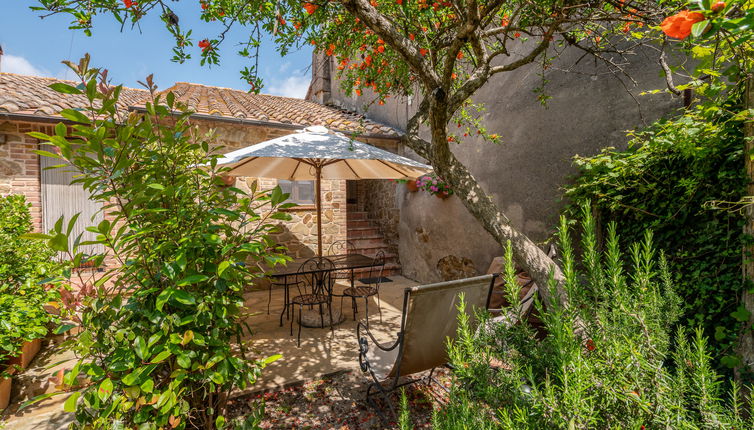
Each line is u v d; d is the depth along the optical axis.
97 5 1.97
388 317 4.86
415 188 6.82
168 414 1.51
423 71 2.66
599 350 1.11
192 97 7.03
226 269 1.62
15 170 4.88
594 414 0.98
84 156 1.42
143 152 1.56
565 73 4.01
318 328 4.42
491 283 2.54
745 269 2.07
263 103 8.30
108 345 1.51
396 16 3.26
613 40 3.53
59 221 1.33
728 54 1.89
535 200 4.36
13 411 2.59
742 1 1.03
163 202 1.67
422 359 2.47
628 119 3.40
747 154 2.00
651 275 1.23
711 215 2.44
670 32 1.01
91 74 1.44
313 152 3.54
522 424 1.08
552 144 4.15
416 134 3.38
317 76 10.06
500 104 4.86
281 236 6.46
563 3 2.85
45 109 4.76
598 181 3.11
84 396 1.42
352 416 2.61
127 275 1.57
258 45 2.79
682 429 0.95
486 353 1.32
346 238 7.41
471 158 5.37
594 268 1.25
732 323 2.29
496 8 2.87
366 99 8.48
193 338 1.50
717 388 1.04
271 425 2.51
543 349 1.27
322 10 2.95
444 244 6.12
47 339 3.72
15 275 2.83
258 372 1.77
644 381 1.07
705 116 2.19
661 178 2.76
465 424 1.14
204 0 2.72
